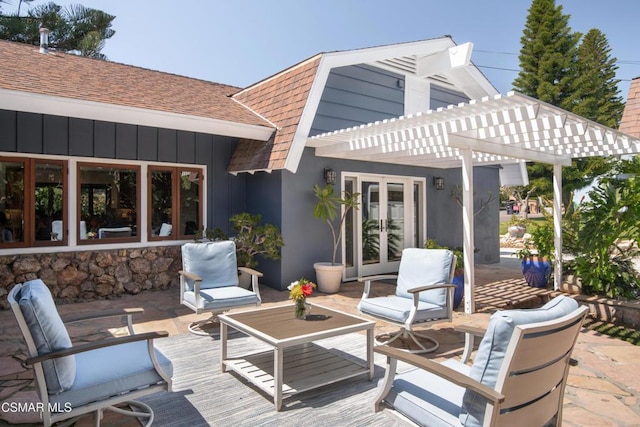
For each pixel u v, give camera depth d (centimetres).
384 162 884
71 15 1616
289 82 793
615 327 545
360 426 300
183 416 313
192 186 788
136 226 728
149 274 731
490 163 858
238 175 836
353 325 369
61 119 655
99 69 825
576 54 2233
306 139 699
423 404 237
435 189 1002
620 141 617
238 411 321
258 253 785
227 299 495
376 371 398
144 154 731
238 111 812
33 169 636
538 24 2270
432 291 471
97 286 681
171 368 292
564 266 729
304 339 332
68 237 662
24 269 620
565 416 310
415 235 977
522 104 438
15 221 625
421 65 946
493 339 205
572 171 2133
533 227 813
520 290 734
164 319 569
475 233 1088
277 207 744
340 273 738
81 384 256
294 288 393
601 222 609
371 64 869
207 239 774
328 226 801
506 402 205
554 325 204
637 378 380
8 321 547
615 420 304
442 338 493
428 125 568
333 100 803
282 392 325
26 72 635
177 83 923
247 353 442
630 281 618
